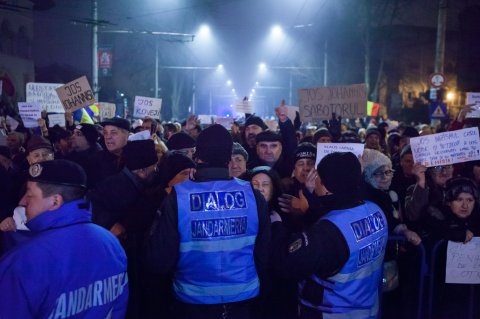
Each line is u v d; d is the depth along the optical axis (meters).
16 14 33.66
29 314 2.21
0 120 9.96
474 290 4.20
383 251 3.23
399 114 37.53
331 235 2.89
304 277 3.04
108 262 2.51
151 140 4.14
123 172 4.01
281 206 4.02
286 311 4.00
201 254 2.96
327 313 2.98
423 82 41.59
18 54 34.97
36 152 5.51
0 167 4.60
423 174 4.35
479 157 4.36
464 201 4.18
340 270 2.93
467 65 37.66
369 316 3.11
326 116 8.06
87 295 2.39
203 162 3.16
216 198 3.02
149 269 3.03
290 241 3.01
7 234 4.18
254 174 4.20
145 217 3.98
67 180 2.46
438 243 4.16
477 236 4.17
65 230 2.41
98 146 6.26
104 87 43.25
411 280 4.35
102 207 3.87
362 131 12.15
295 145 5.84
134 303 3.90
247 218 3.06
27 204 2.50
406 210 4.49
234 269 3.01
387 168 4.34
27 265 2.23
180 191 3.00
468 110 7.27
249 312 3.13
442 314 4.25
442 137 4.43
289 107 8.84
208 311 2.99
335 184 3.05
